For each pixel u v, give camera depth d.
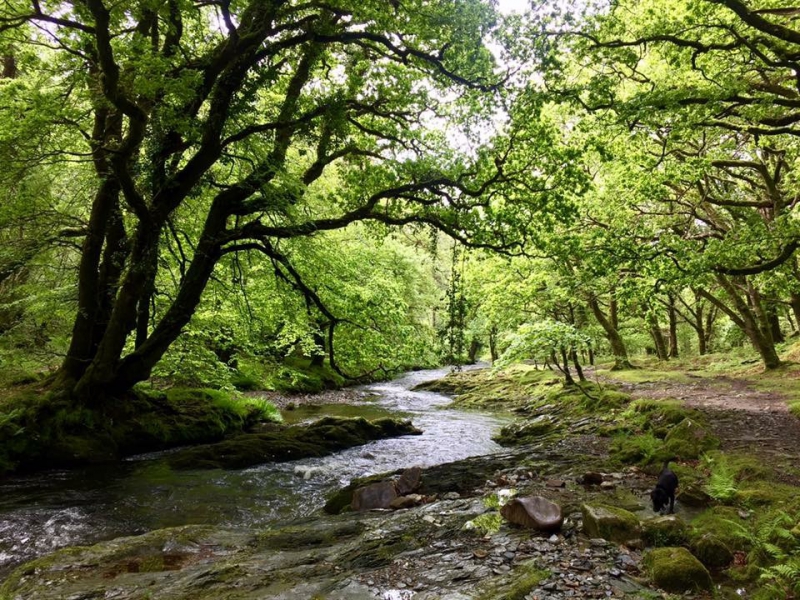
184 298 11.95
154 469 10.77
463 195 12.62
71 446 10.84
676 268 13.99
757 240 13.40
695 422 10.19
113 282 12.86
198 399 14.86
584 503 6.15
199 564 5.45
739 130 13.38
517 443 13.89
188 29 11.89
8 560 6.36
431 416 19.55
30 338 15.38
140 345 12.82
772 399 14.41
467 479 8.98
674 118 12.41
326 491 9.86
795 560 4.31
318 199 14.66
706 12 11.96
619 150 15.30
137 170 10.79
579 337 15.44
